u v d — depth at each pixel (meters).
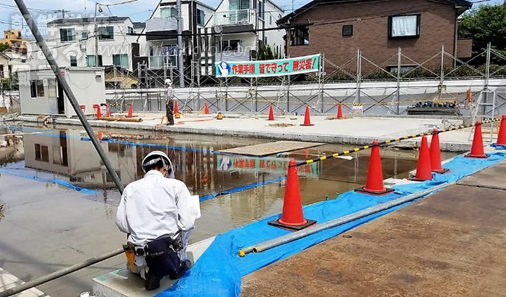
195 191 6.77
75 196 6.59
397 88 19.17
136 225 2.91
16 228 5.07
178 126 15.40
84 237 4.75
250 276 3.12
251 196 6.41
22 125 19.78
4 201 6.31
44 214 5.63
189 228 3.04
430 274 3.05
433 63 22.66
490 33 27.86
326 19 24.72
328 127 14.05
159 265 2.91
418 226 4.12
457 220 4.28
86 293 3.33
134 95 27.41
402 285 2.89
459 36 28.84
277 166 8.66
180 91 25.66
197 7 34.62
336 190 6.68
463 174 6.77
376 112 20.41
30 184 7.49
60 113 21.91
